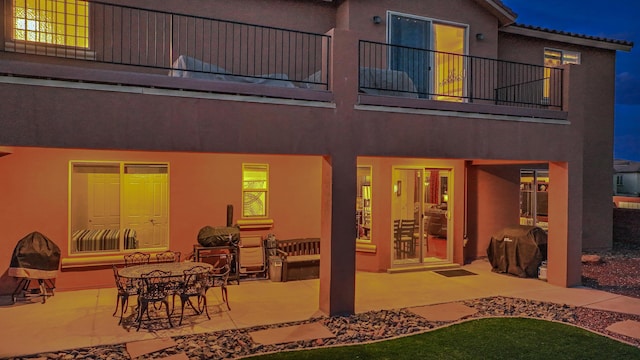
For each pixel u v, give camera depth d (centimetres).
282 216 1013
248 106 659
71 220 830
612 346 595
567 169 918
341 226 714
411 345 592
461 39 1140
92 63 838
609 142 1426
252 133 662
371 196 1040
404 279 968
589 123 1391
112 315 697
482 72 1149
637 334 643
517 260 1009
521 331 648
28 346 572
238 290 862
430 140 787
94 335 614
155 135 607
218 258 923
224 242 895
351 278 721
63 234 820
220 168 948
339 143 714
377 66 1037
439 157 796
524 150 877
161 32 886
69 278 821
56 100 560
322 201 738
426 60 1098
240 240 940
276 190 1007
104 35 821
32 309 718
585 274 1040
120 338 605
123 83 590
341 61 719
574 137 927
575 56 1382
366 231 1053
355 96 727
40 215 807
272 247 959
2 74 539
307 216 1038
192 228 923
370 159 1038
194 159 925
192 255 916
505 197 1255
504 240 1035
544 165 1272
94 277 839
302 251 1025
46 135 556
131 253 863
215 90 639
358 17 1016
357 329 653
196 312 712
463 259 1112
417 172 1079
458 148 812
